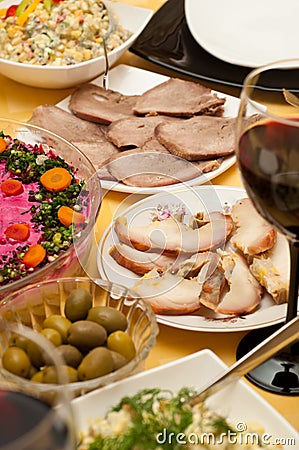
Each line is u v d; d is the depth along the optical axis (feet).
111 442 2.46
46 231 4.04
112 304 3.28
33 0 5.57
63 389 2.04
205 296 3.56
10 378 2.79
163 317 3.47
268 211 2.91
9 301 3.22
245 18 5.72
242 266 3.72
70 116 5.09
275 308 3.51
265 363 3.24
